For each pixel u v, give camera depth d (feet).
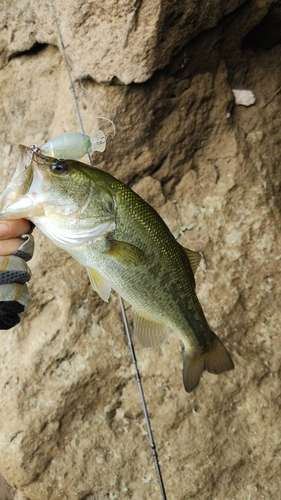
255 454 3.01
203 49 3.01
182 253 1.99
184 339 2.09
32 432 3.09
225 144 3.24
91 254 1.80
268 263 3.18
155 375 3.12
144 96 3.01
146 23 2.76
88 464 3.08
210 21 2.88
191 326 2.07
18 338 3.19
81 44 2.93
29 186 1.71
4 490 3.56
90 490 3.07
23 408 3.11
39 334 3.17
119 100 2.99
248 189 3.23
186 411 3.06
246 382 3.07
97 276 1.87
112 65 2.90
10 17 3.30
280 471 2.98
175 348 3.13
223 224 3.22
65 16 2.92
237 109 3.28
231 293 3.16
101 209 1.78
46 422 3.10
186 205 3.26
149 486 3.04
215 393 3.06
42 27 3.21
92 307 3.19
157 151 3.17
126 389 3.14
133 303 1.92
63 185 1.73
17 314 1.83
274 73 3.31
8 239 1.78
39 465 3.08
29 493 3.13
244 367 3.08
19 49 3.38
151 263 1.88
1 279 1.77
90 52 2.92
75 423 3.11
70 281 3.19
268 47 3.30
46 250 3.19
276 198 3.26
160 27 2.76
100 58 2.91
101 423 3.11
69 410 3.11
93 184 1.77
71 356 3.15
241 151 3.23
